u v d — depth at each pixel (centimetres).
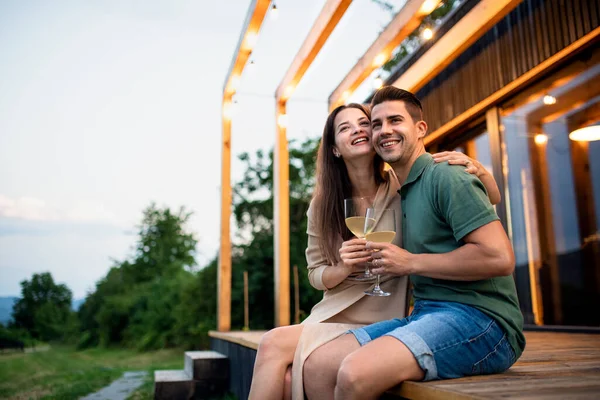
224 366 410
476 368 140
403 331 135
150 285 1981
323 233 203
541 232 397
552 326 379
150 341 1556
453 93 483
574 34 334
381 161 208
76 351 2058
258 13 441
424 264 144
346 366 126
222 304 613
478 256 137
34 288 4019
